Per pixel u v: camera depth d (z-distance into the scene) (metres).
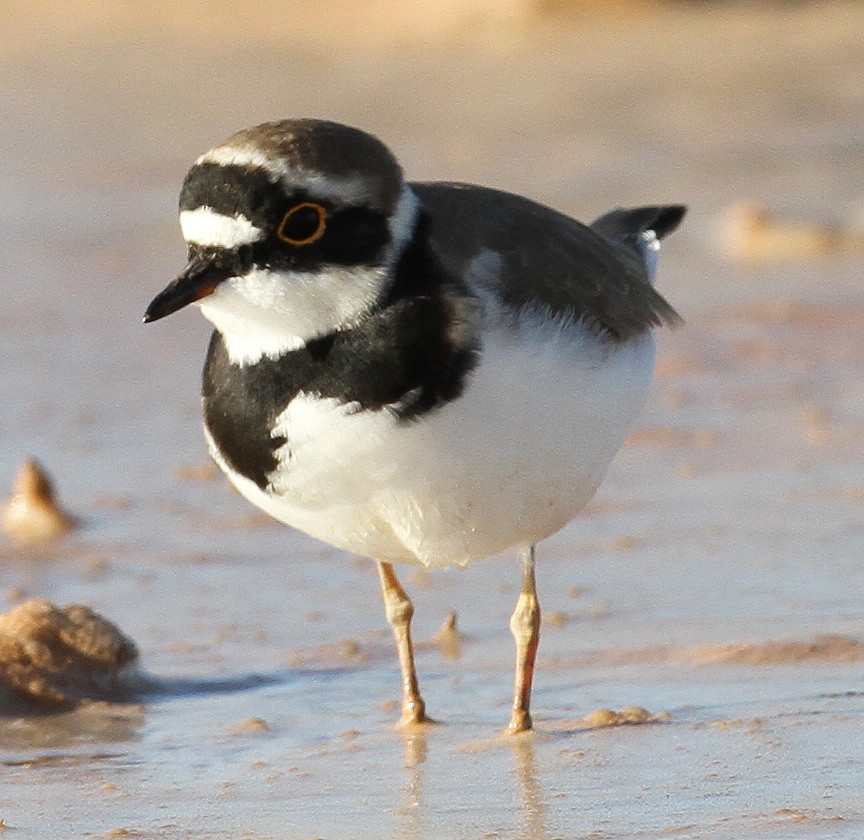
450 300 8.61
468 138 28.64
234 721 9.79
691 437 15.38
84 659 10.30
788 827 7.60
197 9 39.84
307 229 8.39
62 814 8.27
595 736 9.16
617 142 28.00
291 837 7.86
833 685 9.81
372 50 35.91
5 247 23.44
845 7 36.41
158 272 22.09
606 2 36.84
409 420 8.55
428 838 7.78
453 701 10.05
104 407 16.81
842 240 22.41
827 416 15.79
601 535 13.02
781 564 12.12
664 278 21.31
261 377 8.67
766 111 29.48
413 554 9.34
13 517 13.63
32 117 31.88
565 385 8.88
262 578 12.49
